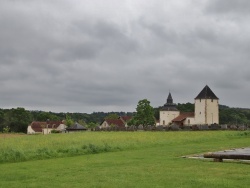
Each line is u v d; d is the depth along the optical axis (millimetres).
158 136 54406
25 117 172125
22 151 27250
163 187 13844
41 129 156250
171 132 73250
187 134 59812
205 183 14516
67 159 25625
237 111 194250
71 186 14406
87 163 22500
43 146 34469
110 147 32844
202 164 20656
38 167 21156
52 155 27875
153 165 20609
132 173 17547
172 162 21906
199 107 130875
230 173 17125
